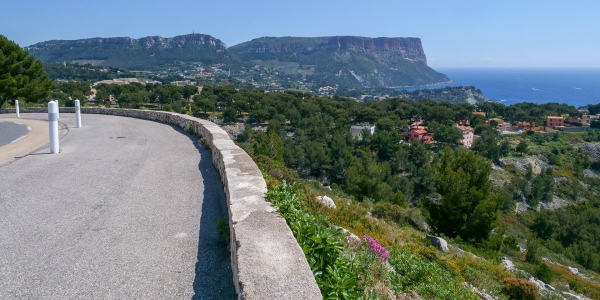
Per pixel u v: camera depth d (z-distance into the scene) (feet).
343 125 323.16
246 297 7.12
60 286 9.58
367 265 14.52
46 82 85.56
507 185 254.47
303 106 343.46
